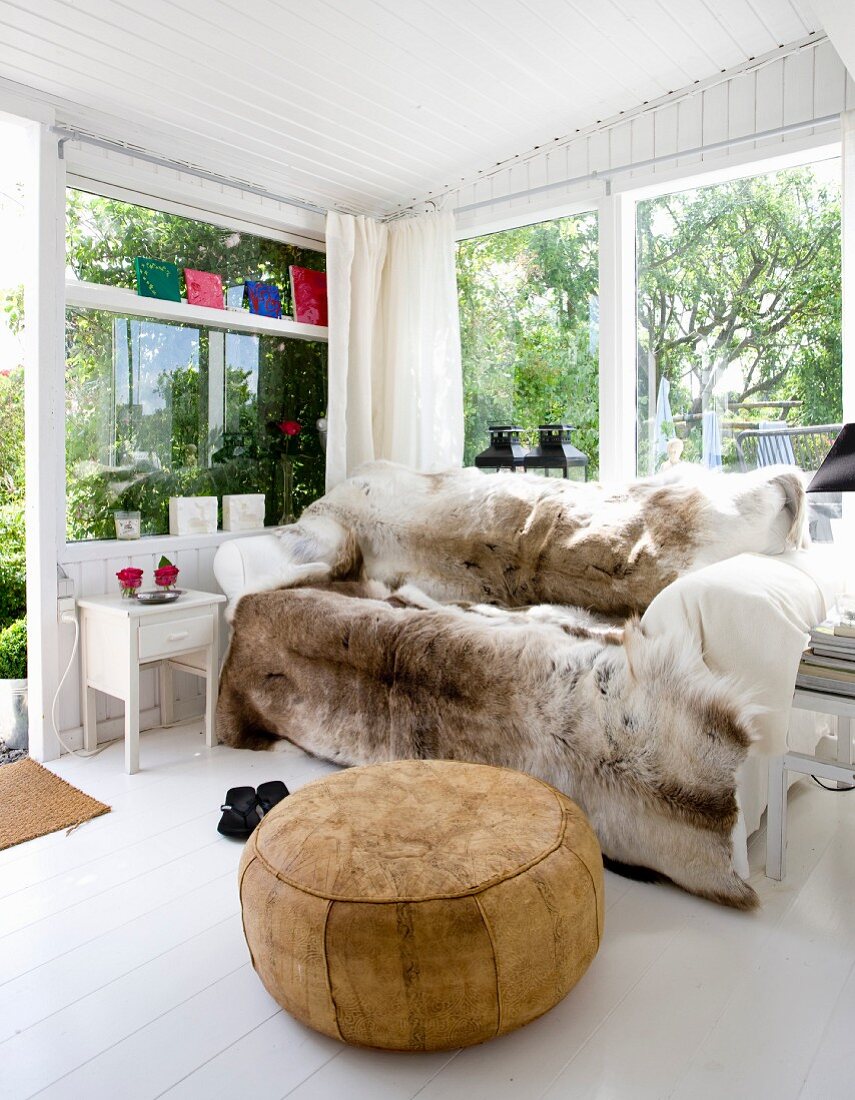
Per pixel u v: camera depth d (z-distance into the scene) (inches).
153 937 68.9
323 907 53.3
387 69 103.0
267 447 146.3
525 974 53.3
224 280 137.8
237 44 96.1
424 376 145.0
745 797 79.9
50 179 107.9
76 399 117.6
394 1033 52.3
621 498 108.6
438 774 71.0
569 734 79.8
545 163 130.5
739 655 72.9
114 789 99.7
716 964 64.3
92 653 110.6
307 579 121.4
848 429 80.4
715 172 112.3
